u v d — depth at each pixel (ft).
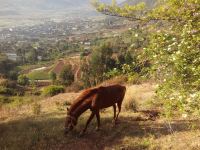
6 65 296.92
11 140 33.63
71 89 81.46
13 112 48.16
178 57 18.81
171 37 20.29
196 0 18.67
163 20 20.54
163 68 19.75
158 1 20.65
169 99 19.40
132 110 43.45
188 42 18.94
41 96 77.77
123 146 31.58
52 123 38.81
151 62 20.70
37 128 37.11
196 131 33.04
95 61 104.06
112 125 37.01
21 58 472.03
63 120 40.11
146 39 21.50
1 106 56.59
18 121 40.98
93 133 35.27
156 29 20.92
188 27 19.48
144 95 50.67
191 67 18.71
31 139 33.42
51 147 32.17
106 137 34.06
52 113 45.60
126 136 33.78
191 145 29.81
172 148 30.01
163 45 20.16
